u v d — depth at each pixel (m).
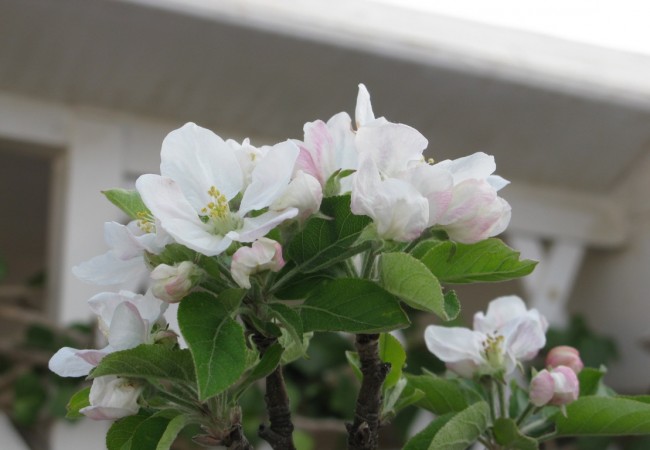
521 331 0.64
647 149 1.56
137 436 0.56
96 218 1.27
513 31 1.40
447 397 0.63
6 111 1.24
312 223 0.55
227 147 0.56
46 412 1.22
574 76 1.40
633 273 1.66
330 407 1.40
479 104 1.40
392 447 1.53
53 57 1.21
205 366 0.52
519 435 0.60
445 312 0.53
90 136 1.28
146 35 1.19
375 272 0.56
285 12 1.22
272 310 0.55
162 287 0.54
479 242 0.56
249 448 0.57
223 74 1.27
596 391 0.65
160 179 0.54
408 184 0.54
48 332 1.23
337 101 1.34
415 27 1.32
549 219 1.62
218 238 0.54
